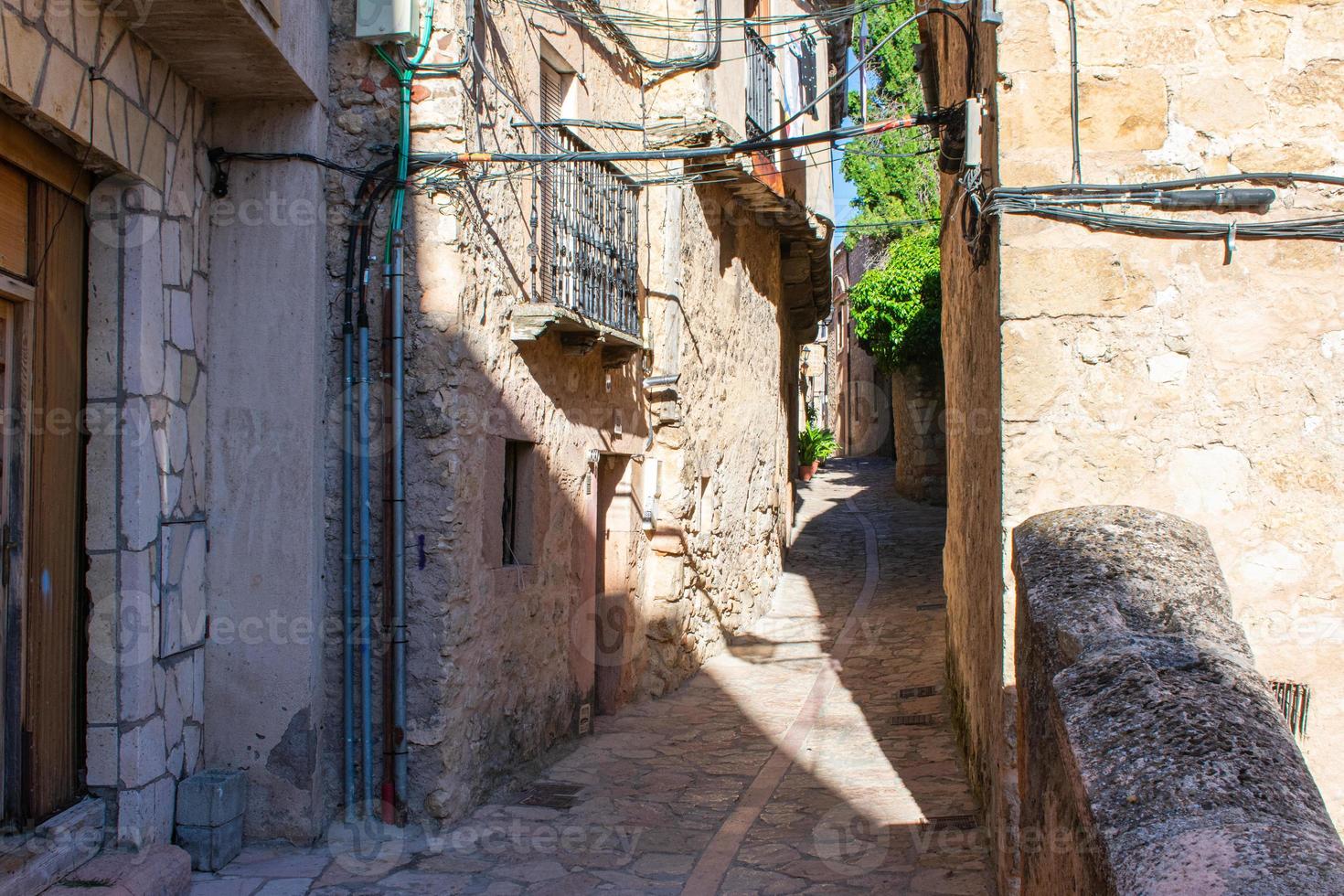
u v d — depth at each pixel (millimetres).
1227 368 4242
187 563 5418
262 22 4859
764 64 11078
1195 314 4262
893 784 6641
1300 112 4254
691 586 10016
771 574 13320
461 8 5984
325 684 5895
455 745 5961
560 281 7242
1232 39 4297
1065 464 4301
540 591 7254
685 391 9734
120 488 4844
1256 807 1743
